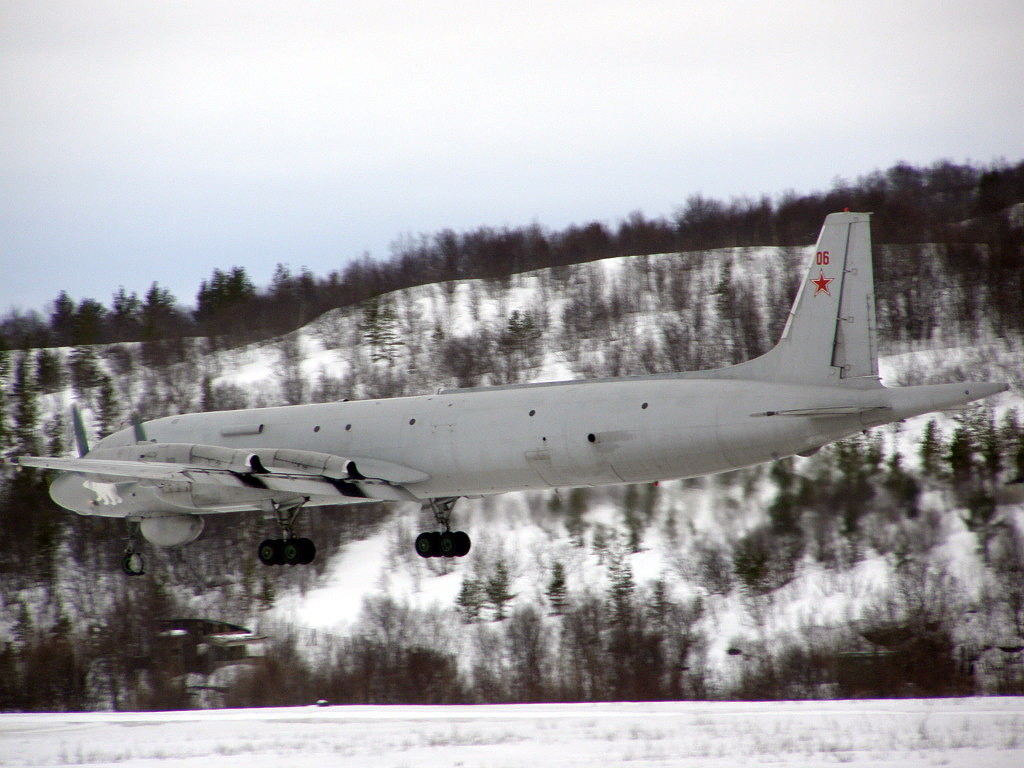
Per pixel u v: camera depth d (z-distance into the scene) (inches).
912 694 4163.4
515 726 2866.6
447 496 3464.6
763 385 2974.9
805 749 2342.5
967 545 5044.3
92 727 3218.5
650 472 3095.5
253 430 3676.2
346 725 3011.8
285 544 3614.7
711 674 4544.8
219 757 2546.8
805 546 5241.1
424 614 5290.4
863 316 2915.8
